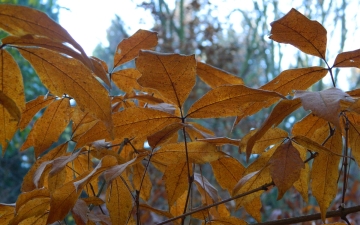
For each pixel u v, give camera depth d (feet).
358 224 3.19
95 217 1.22
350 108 0.96
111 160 1.12
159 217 2.92
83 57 0.87
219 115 1.17
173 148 1.21
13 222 1.14
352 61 1.19
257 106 1.28
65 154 1.42
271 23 1.20
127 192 1.20
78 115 1.41
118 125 1.18
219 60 5.97
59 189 1.09
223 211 1.42
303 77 1.23
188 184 1.28
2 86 1.01
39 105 1.44
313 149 1.08
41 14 0.83
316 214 1.20
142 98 1.52
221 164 1.37
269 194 5.05
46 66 1.01
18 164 6.81
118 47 1.47
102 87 1.03
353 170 5.07
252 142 1.00
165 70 1.08
